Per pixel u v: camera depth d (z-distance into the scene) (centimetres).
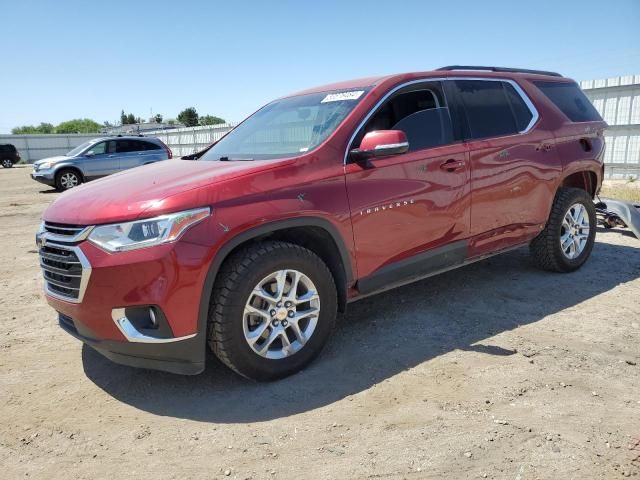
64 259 302
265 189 315
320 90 441
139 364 303
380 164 364
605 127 557
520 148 456
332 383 323
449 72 437
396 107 394
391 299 465
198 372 305
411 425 276
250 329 318
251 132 437
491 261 573
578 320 409
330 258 354
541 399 296
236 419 289
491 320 412
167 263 283
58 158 1648
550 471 236
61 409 308
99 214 295
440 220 400
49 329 433
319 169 339
